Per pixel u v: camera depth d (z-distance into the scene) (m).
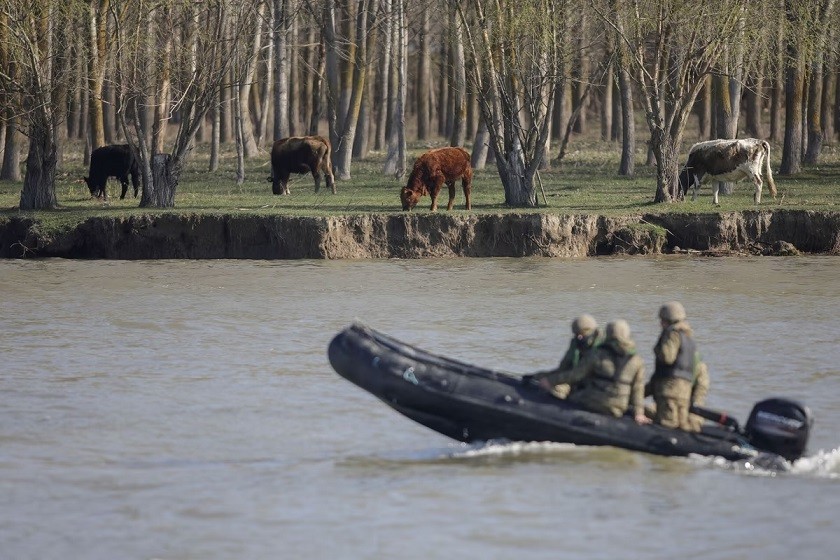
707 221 107.75
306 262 103.38
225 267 101.25
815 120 164.12
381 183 146.50
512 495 41.69
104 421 52.50
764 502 41.00
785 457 44.78
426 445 48.78
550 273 97.12
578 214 107.88
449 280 93.88
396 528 38.75
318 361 65.62
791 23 128.62
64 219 108.69
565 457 45.41
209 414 53.88
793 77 146.00
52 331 73.75
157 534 38.47
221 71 117.88
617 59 124.19
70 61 117.62
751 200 119.44
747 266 100.62
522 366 64.06
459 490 42.38
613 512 40.03
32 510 40.81
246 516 40.06
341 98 167.88
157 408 54.97
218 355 67.00
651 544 37.22
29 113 116.38
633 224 108.06
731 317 77.88
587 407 44.78
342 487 43.00
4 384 59.44
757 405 45.25
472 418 44.81
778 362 64.25
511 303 83.94
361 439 49.81
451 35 131.88
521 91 119.69
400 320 77.56
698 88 116.75
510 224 107.12
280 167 131.88
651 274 96.44
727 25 114.12
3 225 109.12
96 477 44.47
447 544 37.31
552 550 36.78
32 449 48.12
